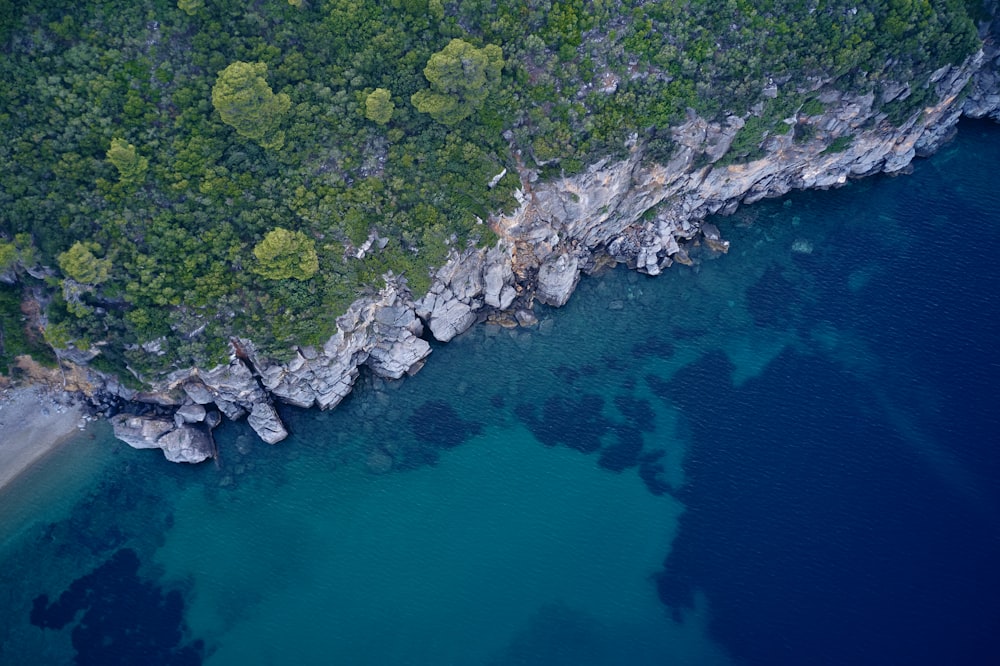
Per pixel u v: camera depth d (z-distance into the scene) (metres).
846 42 76.75
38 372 75.06
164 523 72.81
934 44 79.50
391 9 72.88
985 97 90.50
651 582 69.25
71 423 75.31
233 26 70.50
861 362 78.94
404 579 70.12
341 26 71.94
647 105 75.56
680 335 82.31
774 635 65.94
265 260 68.69
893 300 82.25
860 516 70.81
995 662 63.47
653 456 75.50
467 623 67.94
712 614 67.31
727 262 85.69
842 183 89.69
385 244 73.88
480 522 72.81
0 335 72.94
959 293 82.12
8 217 67.06
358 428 77.62
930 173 90.31
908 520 70.31
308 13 71.88
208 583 70.12
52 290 69.56
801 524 70.81
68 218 67.25
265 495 74.19
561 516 72.94
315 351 72.62
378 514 73.38
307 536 72.31
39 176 67.62
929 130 89.44
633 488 74.00
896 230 86.69
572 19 73.38
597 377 80.25
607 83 75.25
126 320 68.94
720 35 76.19
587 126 74.88
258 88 67.25
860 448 74.25
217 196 70.00
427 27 73.31
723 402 77.88
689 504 72.69
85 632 67.75
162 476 74.31
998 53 87.00
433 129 74.12
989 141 91.81
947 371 77.75
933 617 65.75
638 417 77.75
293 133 71.44
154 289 68.56
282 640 67.50
